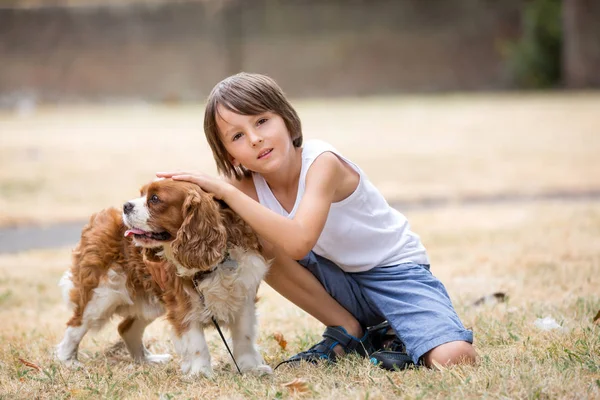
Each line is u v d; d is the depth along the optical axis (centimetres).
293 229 455
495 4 4028
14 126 2614
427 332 473
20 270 844
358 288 527
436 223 1044
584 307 596
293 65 4078
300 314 641
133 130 2453
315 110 3120
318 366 489
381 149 1920
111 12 4000
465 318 593
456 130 2278
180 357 493
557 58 3822
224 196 458
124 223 470
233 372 488
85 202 1278
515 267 766
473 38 4041
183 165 1670
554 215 1052
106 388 464
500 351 489
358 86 4075
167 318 480
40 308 703
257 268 472
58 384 480
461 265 790
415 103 3372
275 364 516
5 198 1321
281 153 475
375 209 516
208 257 444
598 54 3659
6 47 3938
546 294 660
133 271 510
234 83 474
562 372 429
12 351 560
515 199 1241
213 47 4028
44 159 1800
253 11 4044
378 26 4084
